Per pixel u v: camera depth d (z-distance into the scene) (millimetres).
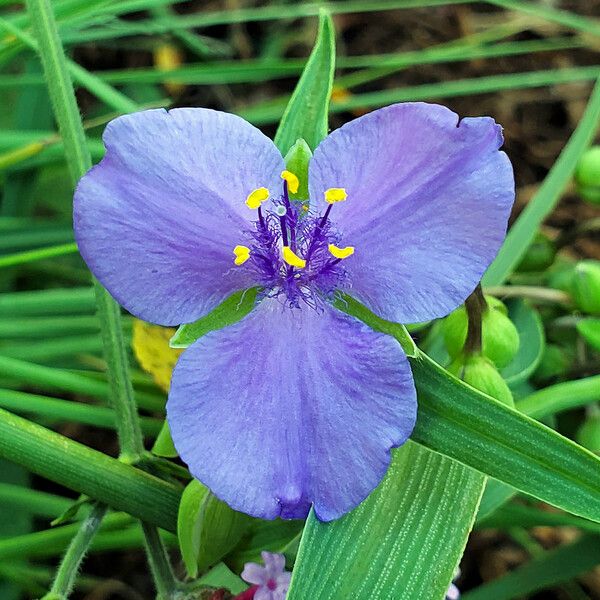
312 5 181
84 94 188
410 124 87
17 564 140
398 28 210
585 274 126
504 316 107
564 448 90
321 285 92
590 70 184
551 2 211
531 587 133
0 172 154
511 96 204
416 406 86
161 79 163
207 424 87
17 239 156
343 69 208
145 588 156
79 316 150
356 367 87
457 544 95
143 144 86
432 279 87
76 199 85
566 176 138
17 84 157
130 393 107
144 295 88
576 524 125
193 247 89
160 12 188
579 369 137
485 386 101
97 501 104
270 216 92
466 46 188
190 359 87
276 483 86
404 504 96
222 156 89
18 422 99
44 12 109
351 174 90
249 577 103
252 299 92
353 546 94
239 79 168
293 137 100
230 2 208
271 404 88
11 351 141
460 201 86
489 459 91
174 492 103
